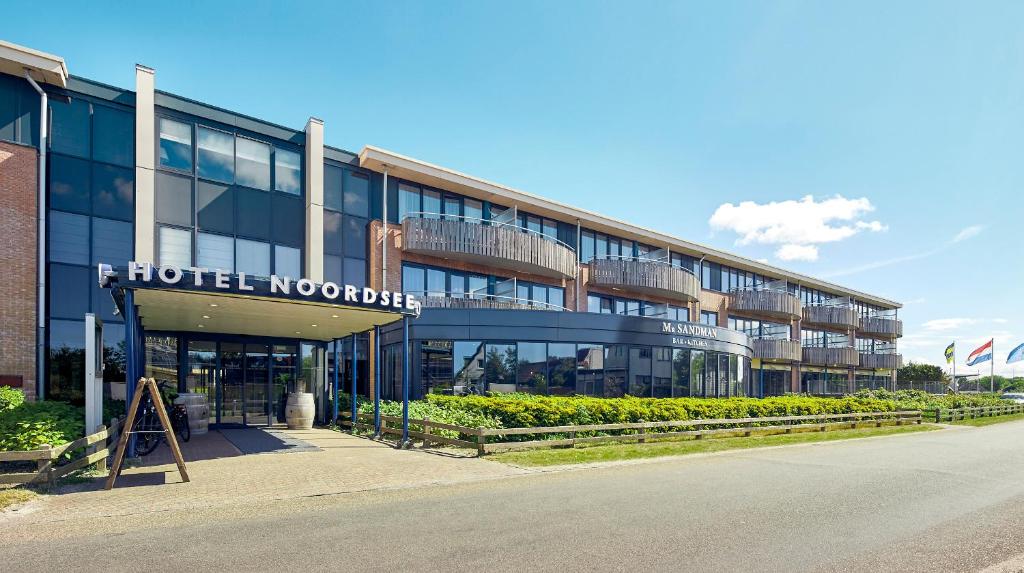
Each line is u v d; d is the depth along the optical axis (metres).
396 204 23.36
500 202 26.48
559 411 14.84
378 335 15.86
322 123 21.48
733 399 21.28
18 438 8.84
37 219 15.86
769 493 9.11
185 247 18.41
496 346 20.78
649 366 23.70
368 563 5.54
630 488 9.28
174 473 9.92
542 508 7.79
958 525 7.39
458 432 13.70
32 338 15.51
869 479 10.63
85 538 6.23
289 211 20.75
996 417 32.81
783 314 40.50
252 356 18.61
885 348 54.84
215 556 5.69
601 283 29.61
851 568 5.69
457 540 6.29
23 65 15.48
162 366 17.22
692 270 36.47
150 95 17.94
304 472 10.12
